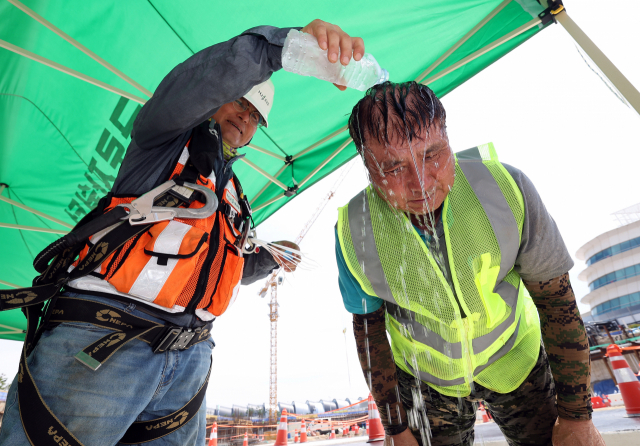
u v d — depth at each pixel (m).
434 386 1.18
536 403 1.15
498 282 1.07
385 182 0.80
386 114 0.72
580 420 1.01
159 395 1.06
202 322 1.15
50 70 3.29
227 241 1.25
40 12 2.79
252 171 3.96
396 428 1.12
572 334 1.00
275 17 2.73
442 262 1.01
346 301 1.19
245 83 0.94
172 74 1.00
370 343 1.17
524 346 1.15
